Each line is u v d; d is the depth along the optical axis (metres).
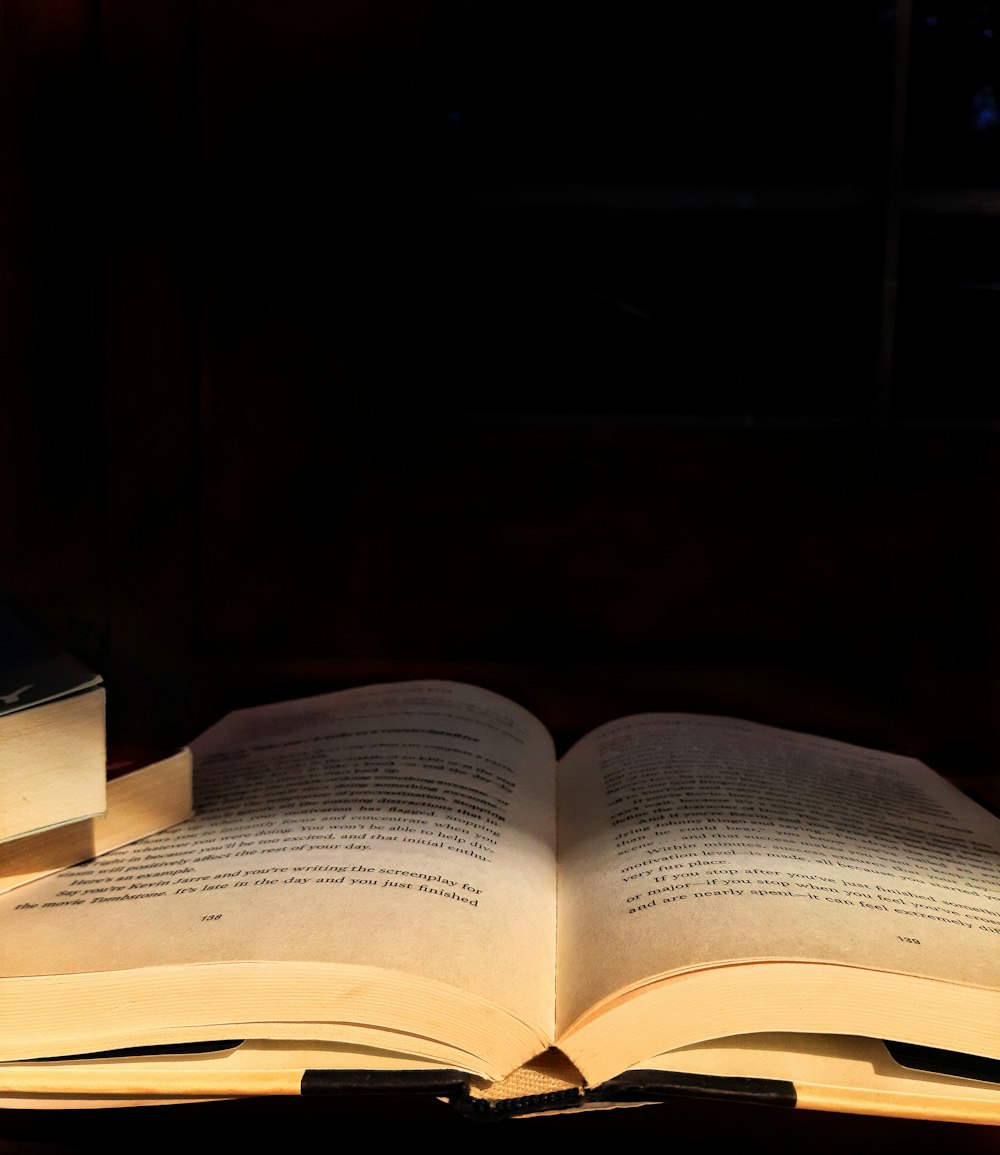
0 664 0.38
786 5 0.74
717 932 0.34
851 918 0.35
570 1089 0.32
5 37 0.66
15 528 0.69
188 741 0.63
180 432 0.75
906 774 0.54
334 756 0.51
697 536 0.76
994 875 0.41
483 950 0.34
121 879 0.38
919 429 0.75
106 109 0.72
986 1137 0.34
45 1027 0.32
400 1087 0.31
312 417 0.76
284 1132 0.34
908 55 0.73
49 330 0.70
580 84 0.75
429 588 0.77
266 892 0.36
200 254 0.74
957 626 0.75
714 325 0.76
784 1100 0.32
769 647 0.76
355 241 0.75
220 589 0.76
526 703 0.69
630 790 0.48
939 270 0.75
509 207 0.76
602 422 0.76
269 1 0.73
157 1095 0.32
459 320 0.76
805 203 0.75
